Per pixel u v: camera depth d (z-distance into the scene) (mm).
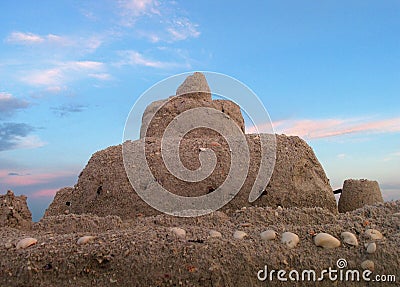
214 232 508
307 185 781
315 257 470
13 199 635
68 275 454
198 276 444
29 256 468
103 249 468
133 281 445
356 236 505
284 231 512
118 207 749
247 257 459
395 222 539
